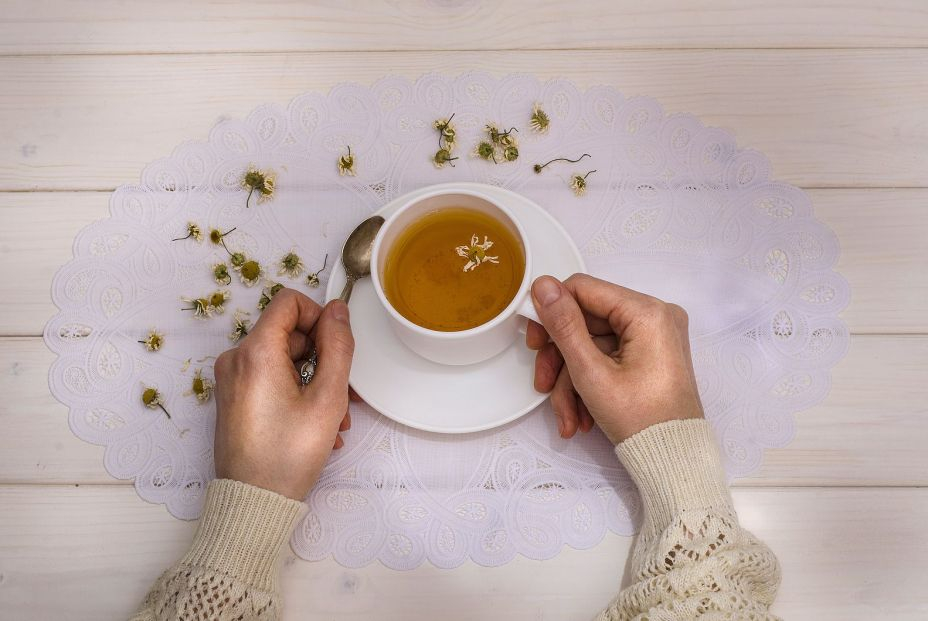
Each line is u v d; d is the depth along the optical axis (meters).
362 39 0.72
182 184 0.70
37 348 0.67
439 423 0.62
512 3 0.72
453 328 0.59
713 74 0.71
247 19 0.72
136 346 0.67
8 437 0.66
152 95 0.71
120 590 0.64
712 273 0.68
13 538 0.64
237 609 0.57
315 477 0.61
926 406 0.66
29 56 0.72
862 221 0.69
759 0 0.72
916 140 0.70
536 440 0.65
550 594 0.63
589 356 0.59
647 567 0.58
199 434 0.66
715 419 0.66
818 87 0.71
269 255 0.68
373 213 0.68
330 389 0.60
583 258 0.68
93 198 0.70
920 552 0.64
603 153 0.70
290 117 0.71
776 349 0.67
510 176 0.70
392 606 0.63
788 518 0.65
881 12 0.72
